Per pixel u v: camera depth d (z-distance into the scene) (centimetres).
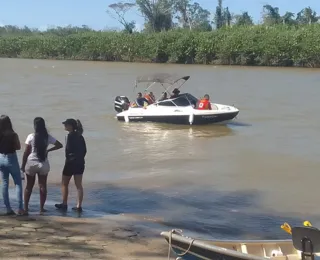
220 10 10569
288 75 5031
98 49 7638
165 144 1933
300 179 1445
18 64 6812
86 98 3284
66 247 876
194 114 2311
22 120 2402
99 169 1539
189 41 6969
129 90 3762
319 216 1142
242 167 1578
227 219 1112
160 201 1231
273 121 2464
